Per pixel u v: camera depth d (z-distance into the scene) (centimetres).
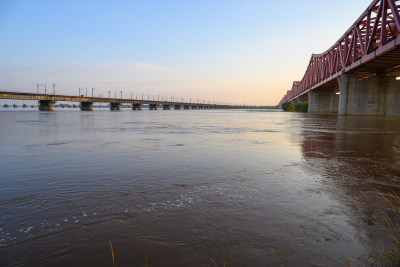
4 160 873
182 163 819
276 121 4041
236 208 428
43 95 10906
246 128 2497
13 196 496
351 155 968
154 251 297
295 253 292
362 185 567
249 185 566
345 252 296
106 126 2695
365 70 5525
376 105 5866
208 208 428
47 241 322
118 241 321
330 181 600
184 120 4391
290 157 926
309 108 10662
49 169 735
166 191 522
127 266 270
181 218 387
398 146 1212
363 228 357
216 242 317
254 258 282
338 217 394
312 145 1259
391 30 4269
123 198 481
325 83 7812
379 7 4034
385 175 657
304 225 364
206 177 638
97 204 450
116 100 15912
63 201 466
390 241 321
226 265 269
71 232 345
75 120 4012
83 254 292
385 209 426
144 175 659
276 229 352
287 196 491
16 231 349
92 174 672
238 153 1020
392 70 5541
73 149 1127
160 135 1783
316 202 458
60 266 271
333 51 7194
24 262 277
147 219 384
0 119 4253
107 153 1021
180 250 299
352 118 4984
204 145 1267
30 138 1561
